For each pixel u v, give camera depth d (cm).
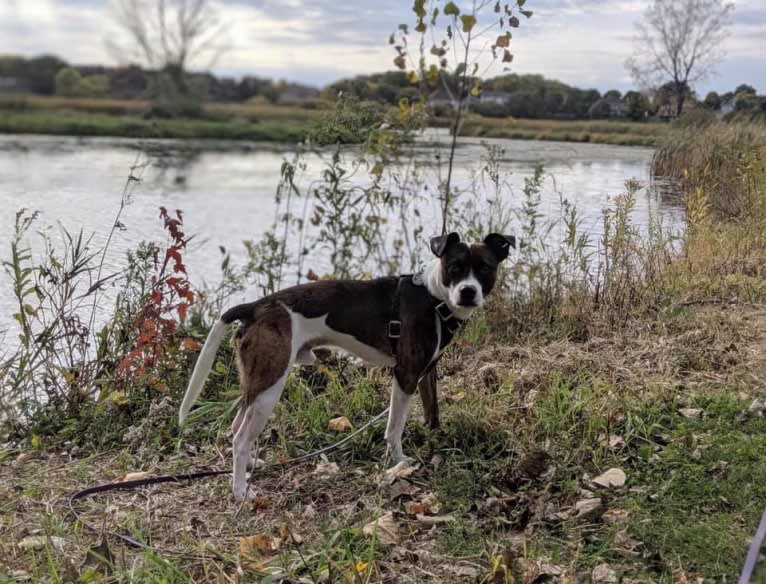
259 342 204
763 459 193
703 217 389
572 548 166
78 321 271
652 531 169
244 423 203
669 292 338
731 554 158
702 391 241
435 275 219
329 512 191
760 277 356
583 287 331
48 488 207
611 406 229
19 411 254
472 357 295
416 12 291
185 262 407
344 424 239
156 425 246
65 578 158
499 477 199
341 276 343
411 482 205
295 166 318
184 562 170
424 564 165
